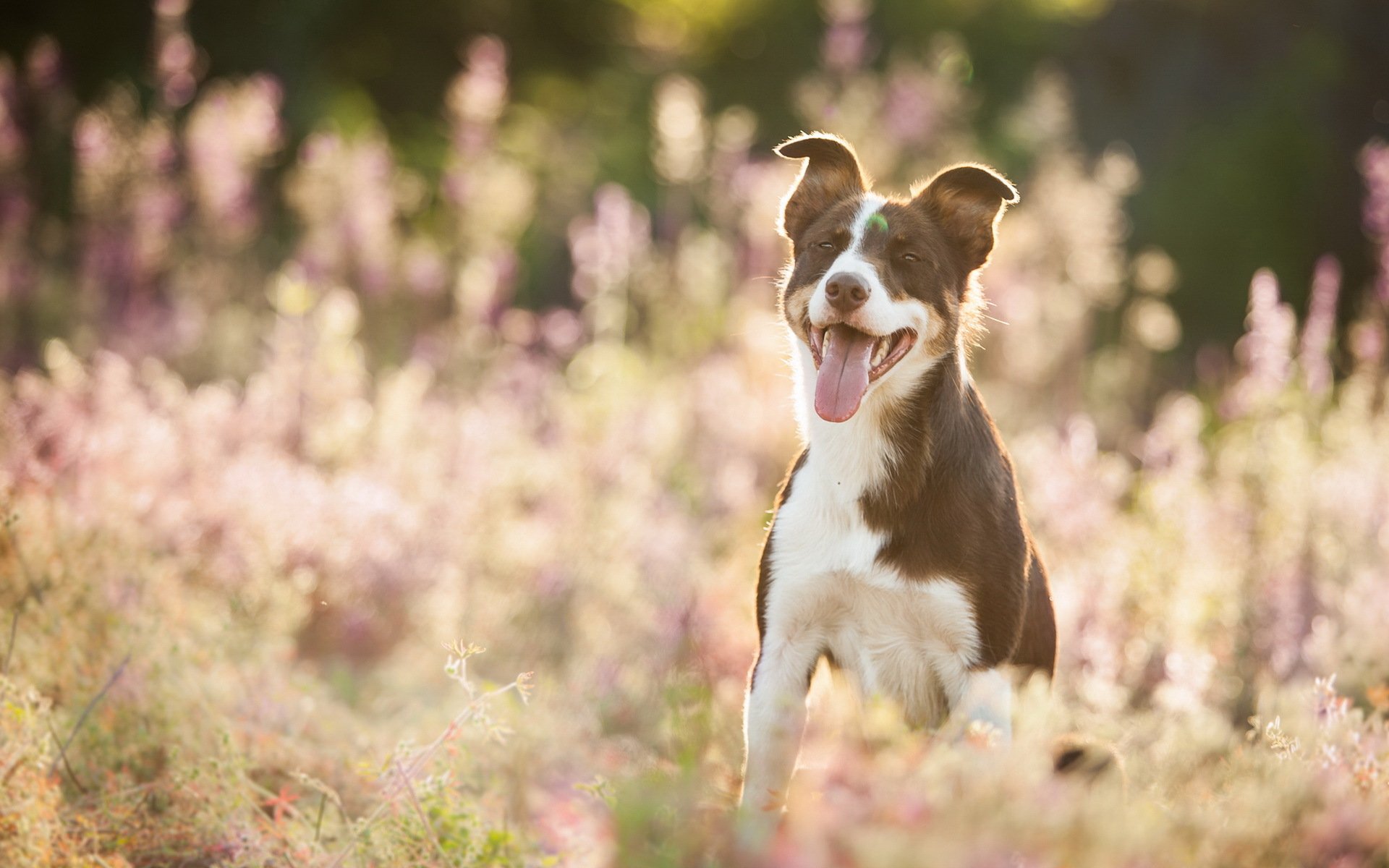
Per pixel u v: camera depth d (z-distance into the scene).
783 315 6.93
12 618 7.05
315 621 9.82
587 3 33.34
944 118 17.83
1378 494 10.30
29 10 24.50
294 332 12.70
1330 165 29.78
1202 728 6.38
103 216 15.99
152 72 21.75
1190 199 29.55
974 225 6.86
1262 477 11.02
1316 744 5.52
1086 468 11.19
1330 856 4.54
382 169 16.22
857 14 18.36
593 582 10.24
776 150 7.16
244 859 5.61
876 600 6.09
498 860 5.88
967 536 6.04
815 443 6.37
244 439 11.70
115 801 5.91
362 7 29.53
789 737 6.01
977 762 4.36
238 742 6.71
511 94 31.30
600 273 15.51
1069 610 8.62
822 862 4.01
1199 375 18.75
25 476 8.20
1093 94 31.78
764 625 6.34
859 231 6.55
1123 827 4.25
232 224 16.17
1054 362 15.67
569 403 13.61
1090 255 16.58
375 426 12.46
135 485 9.63
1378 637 8.31
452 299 16.73
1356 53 31.27
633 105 29.92
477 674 9.41
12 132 16.73
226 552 9.50
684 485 12.16
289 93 25.12
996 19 31.12
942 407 6.22
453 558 10.47
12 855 4.97
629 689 8.38
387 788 5.76
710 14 31.45
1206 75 32.00
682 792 4.83
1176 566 9.62
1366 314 14.36
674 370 14.95
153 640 6.95
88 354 14.66
